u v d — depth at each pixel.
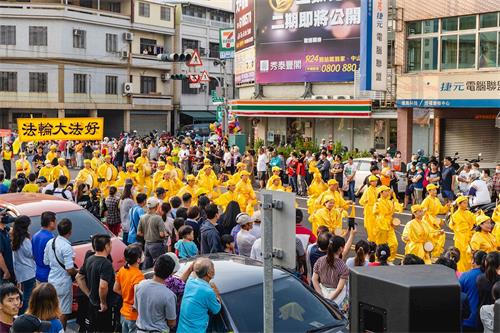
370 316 3.81
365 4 25.77
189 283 6.89
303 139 33.22
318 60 33.44
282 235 5.22
